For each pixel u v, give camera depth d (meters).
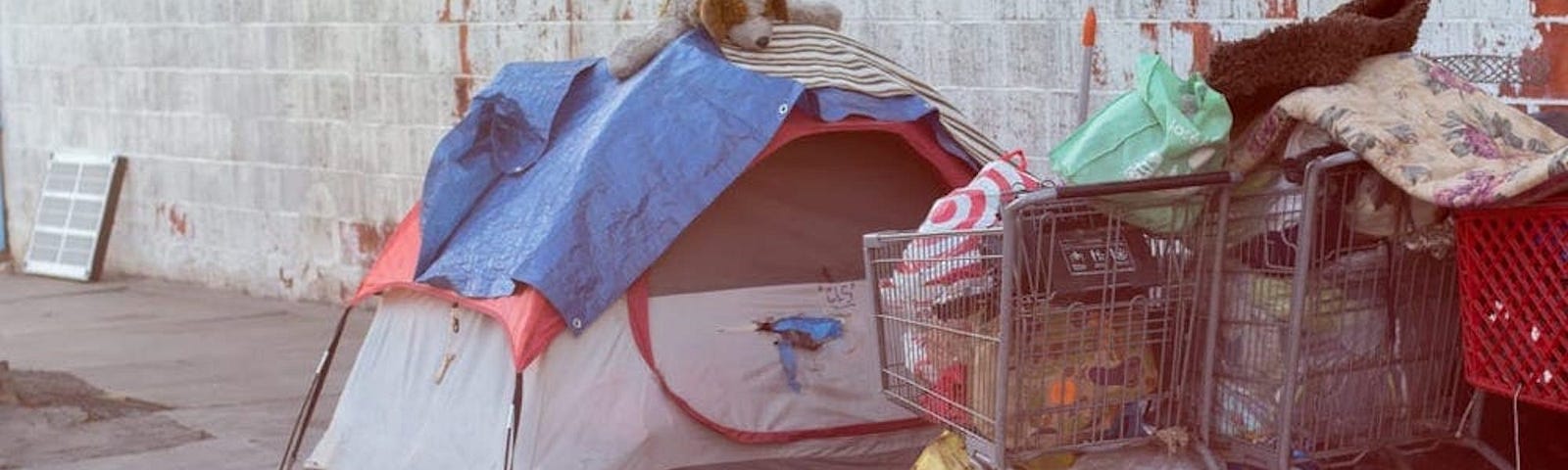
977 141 6.32
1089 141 4.63
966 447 4.97
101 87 13.59
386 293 6.66
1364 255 4.59
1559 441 5.24
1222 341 4.70
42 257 13.81
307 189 11.77
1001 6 7.76
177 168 12.93
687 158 5.96
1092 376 4.69
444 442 6.18
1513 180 4.03
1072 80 7.48
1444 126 4.38
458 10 10.51
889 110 6.14
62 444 7.57
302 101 11.72
